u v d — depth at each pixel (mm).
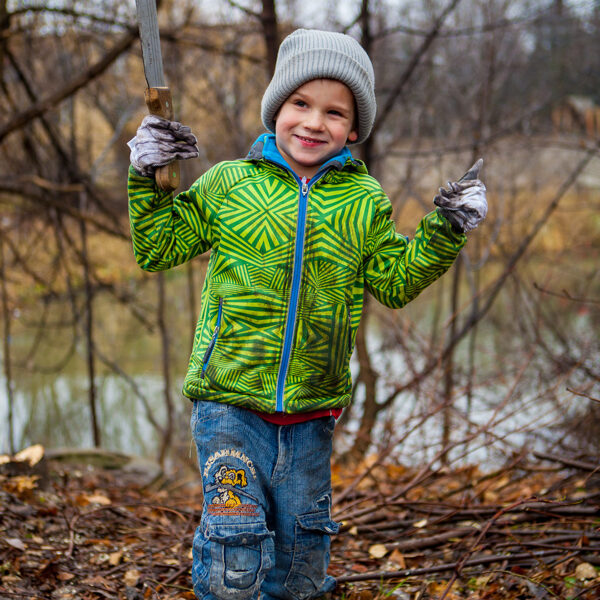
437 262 2023
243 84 11008
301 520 2125
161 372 13875
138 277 10875
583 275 11164
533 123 11102
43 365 13727
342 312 2059
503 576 2811
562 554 2848
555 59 11812
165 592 2719
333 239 2049
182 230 2080
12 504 3338
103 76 9500
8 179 7418
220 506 1984
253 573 1969
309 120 2045
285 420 2072
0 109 8258
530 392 6613
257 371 2010
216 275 2072
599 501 3273
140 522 3557
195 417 2076
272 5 6879
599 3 8656
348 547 3273
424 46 7727
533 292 11297
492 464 5031
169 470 9094
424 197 12383
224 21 8734
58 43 8703
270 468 2076
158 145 1890
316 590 2246
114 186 11734
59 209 7605
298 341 2021
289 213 2041
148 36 1969
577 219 12555
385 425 5297
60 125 10805
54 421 12062
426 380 6996
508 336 9578
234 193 2064
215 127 11594
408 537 3359
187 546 3201
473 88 10625
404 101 10102
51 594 2605
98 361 13938
